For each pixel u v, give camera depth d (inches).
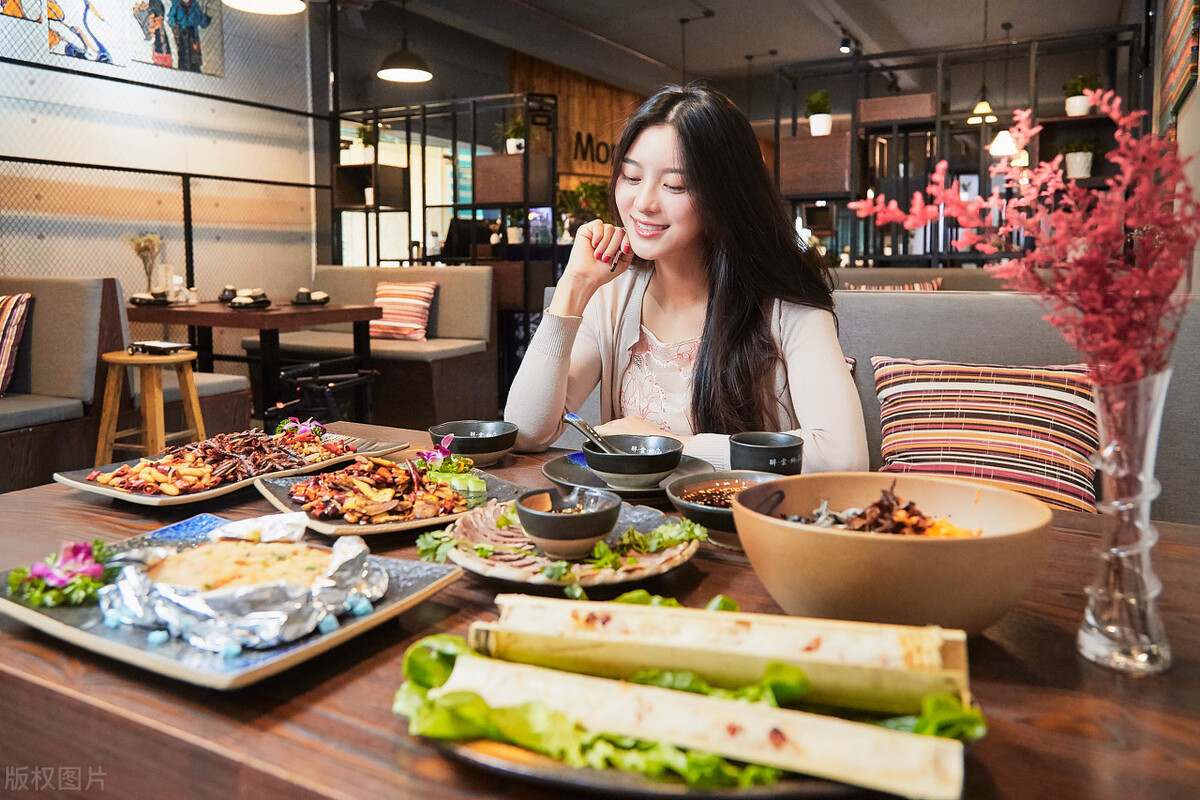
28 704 26.5
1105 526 27.9
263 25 249.1
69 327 133.3
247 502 47.0
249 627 26.2
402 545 40.5
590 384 67.2
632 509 41.9
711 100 55.3
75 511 45.3
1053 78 458.0
